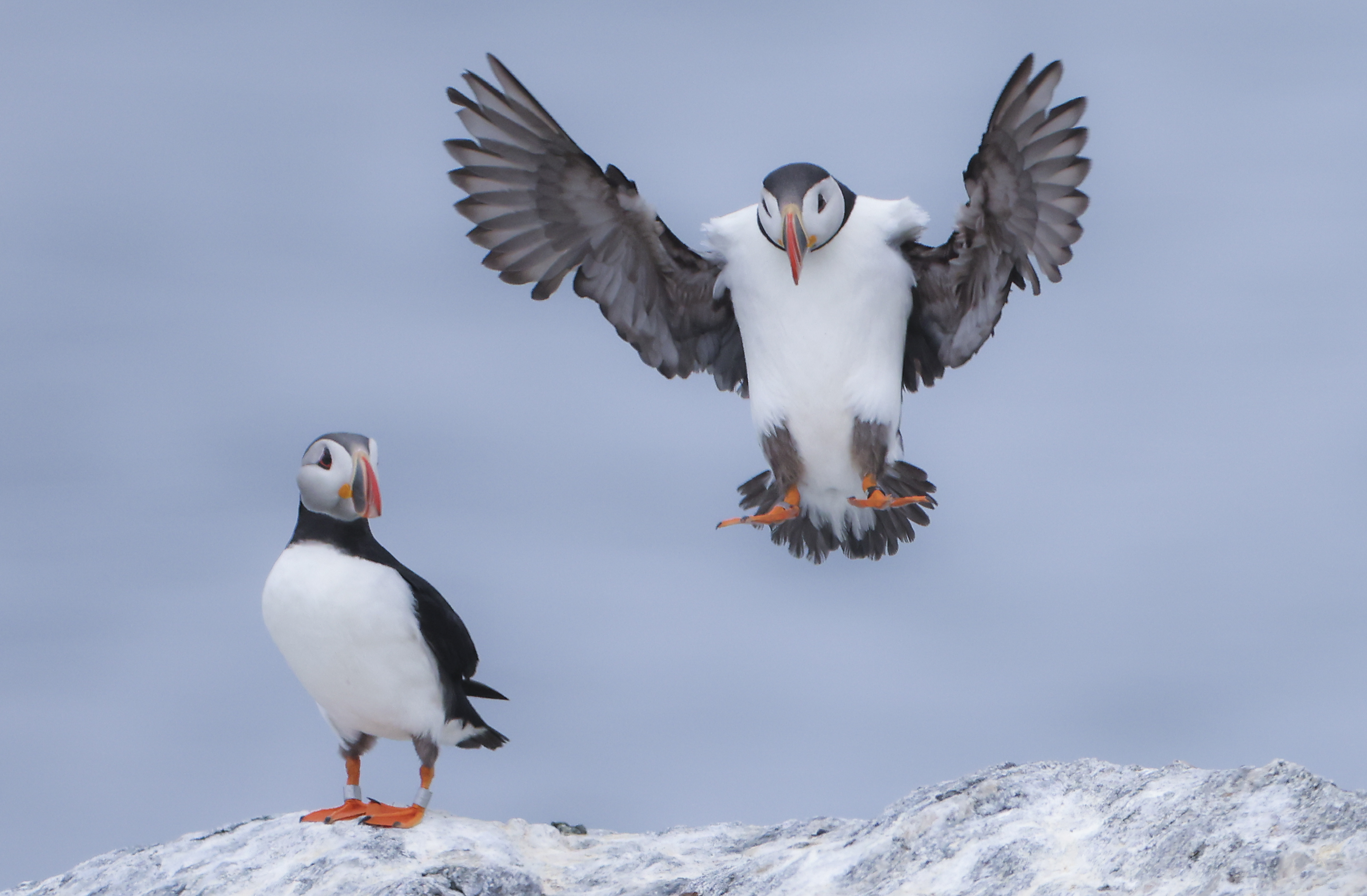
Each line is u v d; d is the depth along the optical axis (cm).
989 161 1152
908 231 1255
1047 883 815
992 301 1274
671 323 1387
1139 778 907
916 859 892
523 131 1266
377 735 1219
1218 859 772
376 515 1153
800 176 1219
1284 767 829
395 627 1147
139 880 1130
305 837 1137
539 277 1357
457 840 1127
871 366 1262
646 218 1311
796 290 1250
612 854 1153
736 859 1063
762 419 1293
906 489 1302
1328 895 701
